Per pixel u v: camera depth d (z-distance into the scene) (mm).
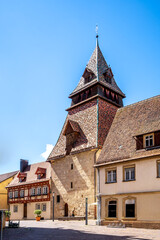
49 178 44594
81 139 37250
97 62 43312
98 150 34094
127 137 26828
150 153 22703
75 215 34656
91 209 32438
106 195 25547
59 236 16594
